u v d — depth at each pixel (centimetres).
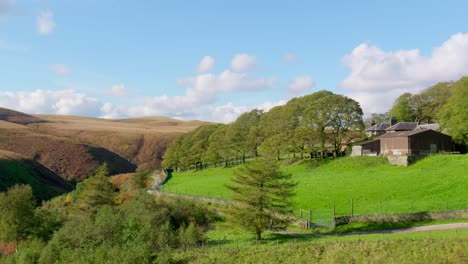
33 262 5688
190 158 14375
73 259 5100
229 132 13825
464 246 4028
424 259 3959
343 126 10769
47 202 12138
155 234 5638
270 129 12644
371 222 5525
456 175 7081
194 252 5097
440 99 13625
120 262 4731
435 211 5478
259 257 4644
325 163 10162
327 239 4909
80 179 19000
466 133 9012
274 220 5416
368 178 8006
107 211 6631
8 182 13588
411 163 8550
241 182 5484
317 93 12031
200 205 7175
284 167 10894
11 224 6831
